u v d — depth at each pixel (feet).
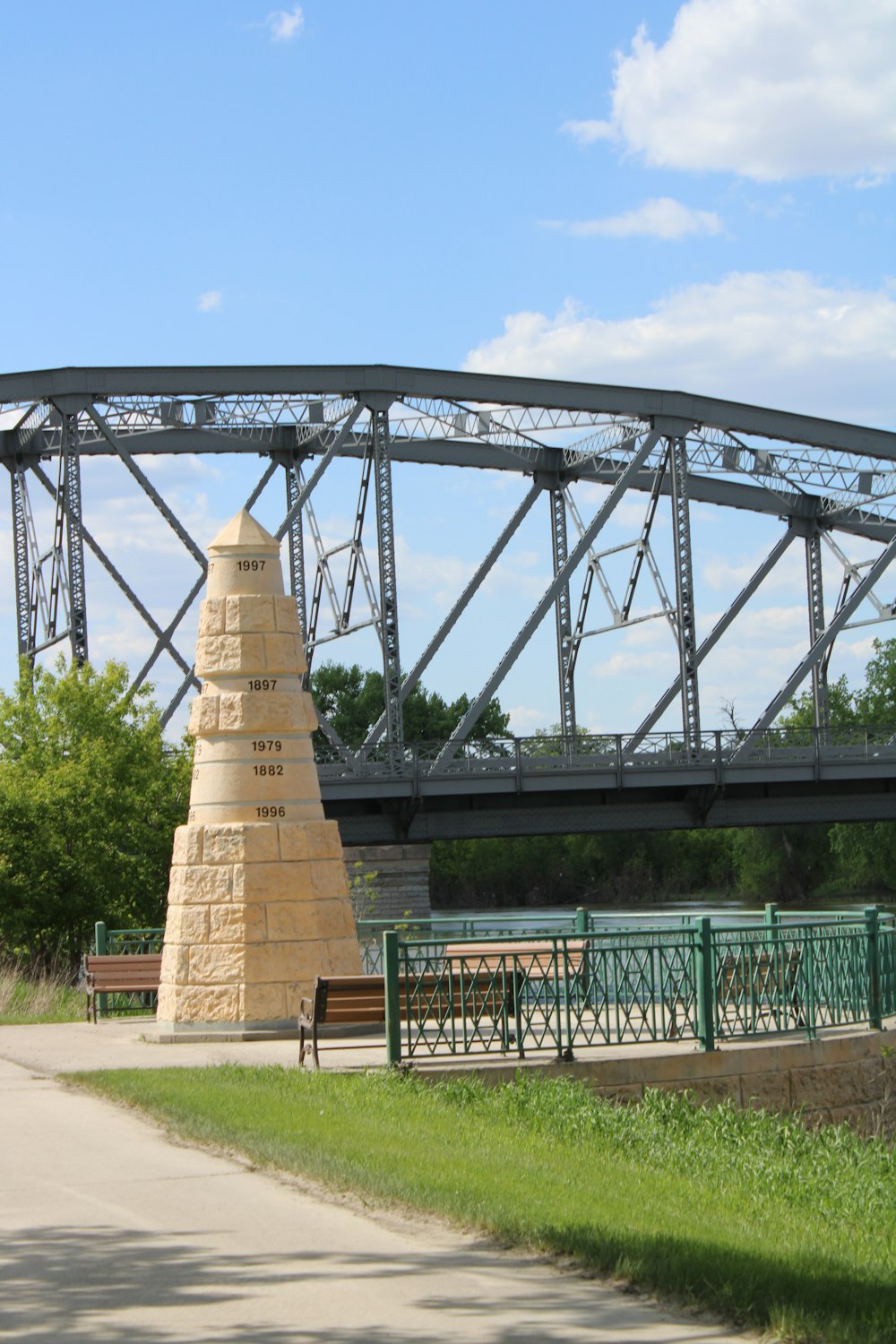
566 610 190.08
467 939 76.02
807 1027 54.80
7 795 103.04
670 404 170.81
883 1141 53.31
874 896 327.06
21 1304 25.46
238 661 62.18
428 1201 31.12
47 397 151.74
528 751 163.02
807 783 172.55
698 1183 35.68
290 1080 47.09
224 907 60.54
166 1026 61.05
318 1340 23.35
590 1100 46.03
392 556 160.15
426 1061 50.39
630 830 167.94
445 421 164.96
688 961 53.47
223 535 63.31
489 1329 23.85
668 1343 23.20
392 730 159.53
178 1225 30.50
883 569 180.86
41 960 102.32
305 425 167.53
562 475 186.29
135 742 111.55
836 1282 25.55
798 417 178.09
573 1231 28.43
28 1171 35.91
